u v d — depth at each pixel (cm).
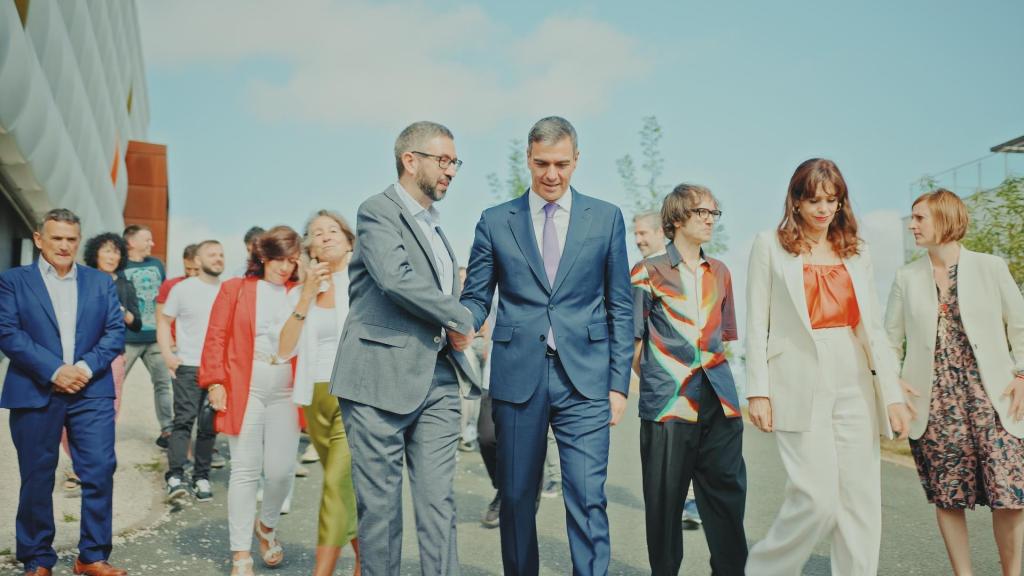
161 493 640
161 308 675
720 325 416
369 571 336
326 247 448
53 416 423
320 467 772
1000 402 389
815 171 366
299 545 511
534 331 364
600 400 363
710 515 405
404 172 361
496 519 562
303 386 427
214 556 483
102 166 1900
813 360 366
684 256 423
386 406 336
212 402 453
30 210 1422
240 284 468
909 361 416
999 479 382
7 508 565
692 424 399
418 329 345
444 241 375
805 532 365
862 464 363
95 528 429
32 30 1022
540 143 367
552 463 669
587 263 369
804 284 373
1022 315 393
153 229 3141
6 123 960
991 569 460
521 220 375
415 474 345
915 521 581
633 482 728
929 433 405
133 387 1193
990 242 939
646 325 420
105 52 2152
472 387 362
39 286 430
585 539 350
